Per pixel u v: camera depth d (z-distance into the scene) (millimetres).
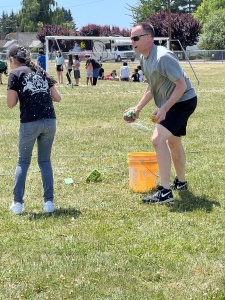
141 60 5949
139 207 5812
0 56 44125
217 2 84000
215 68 40156
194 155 8508
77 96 19156
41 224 5246
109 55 49031
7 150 8938
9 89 5422
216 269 4203
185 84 5660
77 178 7074
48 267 4246
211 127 11352
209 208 5750
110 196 6227
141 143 9594
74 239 4836
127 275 4094
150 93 6227
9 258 4434
